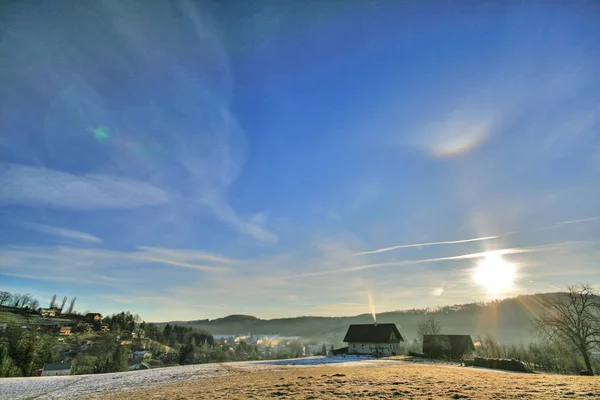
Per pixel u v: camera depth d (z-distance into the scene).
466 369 36.62
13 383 31.38
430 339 75.69
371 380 24.08
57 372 70.00
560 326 41.47
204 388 23.47
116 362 102.38
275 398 17.31
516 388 18.11
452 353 68.50
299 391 19.45
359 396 17.06
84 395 24.06
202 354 167.50
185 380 30.30
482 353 75.00
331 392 18.59
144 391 24.16
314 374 30.25
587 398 13.83
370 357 63.97
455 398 15.55
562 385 18.42
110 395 23.14
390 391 18.33
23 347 67.25
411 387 19.78
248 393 19.53
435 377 26.05
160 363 130.12
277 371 35.94
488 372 31.95
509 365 37.09
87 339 164.25
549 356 53.53
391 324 80.19
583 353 40.06
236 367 42.81
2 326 142.00
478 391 17.45
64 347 140.50
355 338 78.75
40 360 69.12
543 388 17.55
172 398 19.19
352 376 27.36
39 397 23.97
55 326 171.62
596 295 40.28
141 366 107.12
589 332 39.50
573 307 41.25
